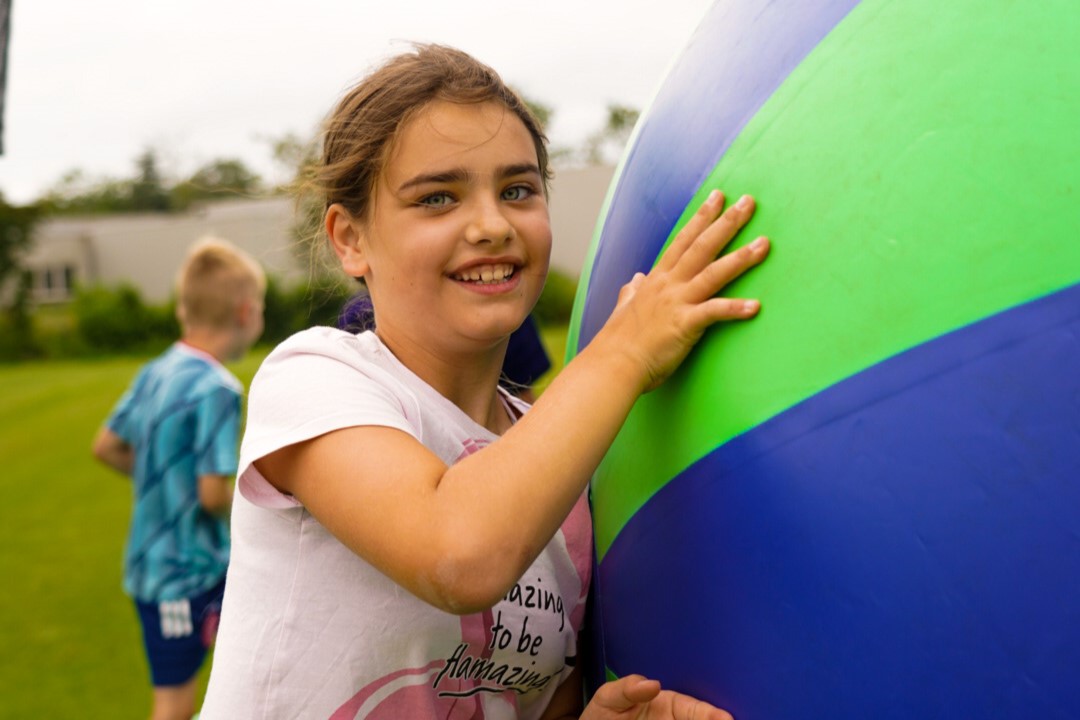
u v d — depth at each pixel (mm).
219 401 3736
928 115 1059
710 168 1271
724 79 1308
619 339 1247
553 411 1211
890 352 1032
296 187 1754
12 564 6820
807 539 1073
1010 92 1019
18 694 4566
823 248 1107
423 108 1359
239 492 1370
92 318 26375
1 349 25719
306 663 1392
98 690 4582
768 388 1123
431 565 1144
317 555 1381
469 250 1354
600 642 1486
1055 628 940
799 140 1167
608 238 1499
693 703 1201
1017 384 962
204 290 3895
